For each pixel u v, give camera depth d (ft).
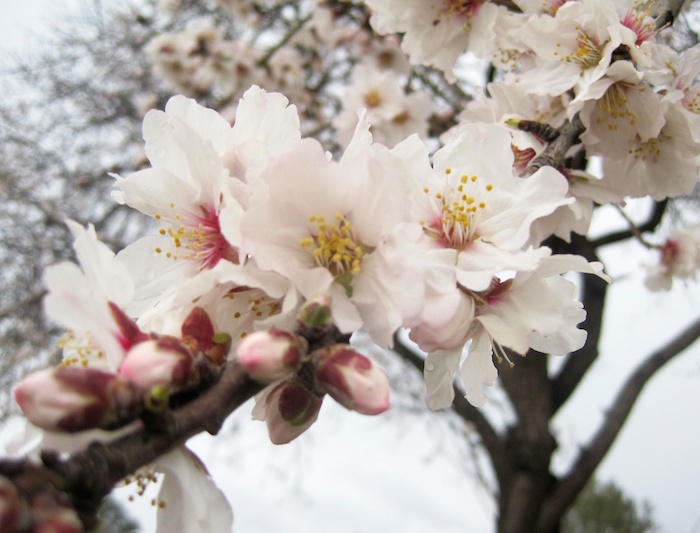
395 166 0.51
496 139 0.53
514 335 0.47
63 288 0.35
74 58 2.11
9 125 2.12
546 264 0.47
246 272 0.42
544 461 1.96
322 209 0.44
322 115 1.93
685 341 2.02
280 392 0.43
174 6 2.01
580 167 0.89
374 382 0.36
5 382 1.97
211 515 0.37
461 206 0.50
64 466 0.29
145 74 2.13
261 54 1.84
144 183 0.51
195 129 0.50
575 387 2.11
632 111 0.75
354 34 1.83
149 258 0.51
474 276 0.45
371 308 0.42
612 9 0.70
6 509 0.26
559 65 0.76
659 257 1.41
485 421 2.14
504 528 1.95
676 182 0.80
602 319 2.15
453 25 0.94
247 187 0.44
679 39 1.43
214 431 0.36
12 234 2.12
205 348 0.41
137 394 0.33
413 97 1.55
